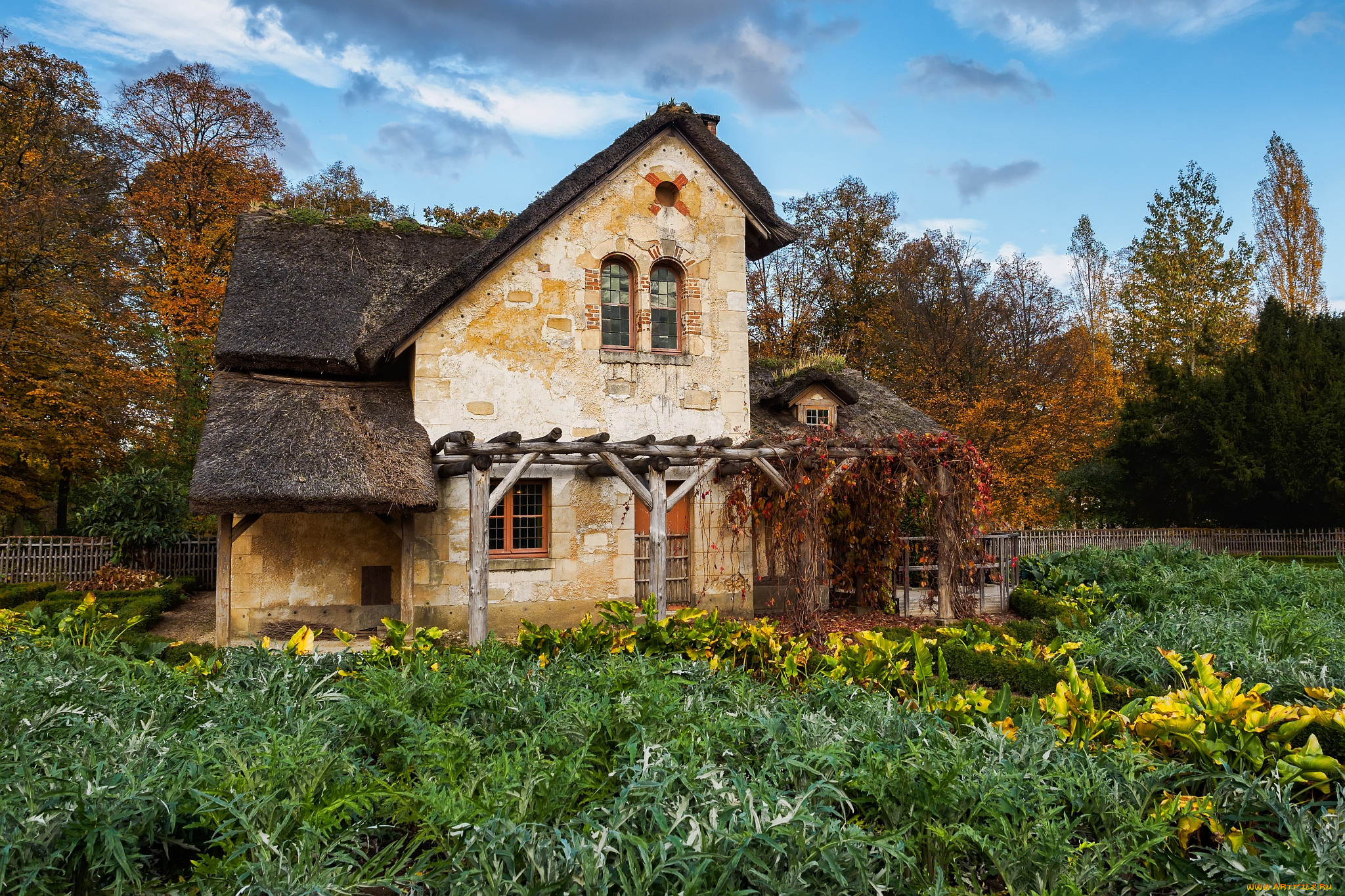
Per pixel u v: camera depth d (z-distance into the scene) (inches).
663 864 122.0
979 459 501.7
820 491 457.1
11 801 136.6
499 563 483.8
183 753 165.9
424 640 286.5
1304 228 1423.5
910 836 151.6
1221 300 1392.7
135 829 143.6
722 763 172.2
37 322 817.5
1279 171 1444.4
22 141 895.7
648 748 157.6
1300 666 272.4
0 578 658.8
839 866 130.8
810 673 274.2
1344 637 336.2
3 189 867.4
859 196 1349.7
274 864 129.0
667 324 534.3
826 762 165.6
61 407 807.1
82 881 137.1
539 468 494.6
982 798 149.5
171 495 724.0
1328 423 925.2
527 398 491.8
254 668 243.3
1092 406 1174.3
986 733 182.2
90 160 922.1
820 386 611.5
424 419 473.1
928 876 145.3
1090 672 245.8
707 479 526.9
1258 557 680.4
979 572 551.2
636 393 514.0
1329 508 953.5
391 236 578.9
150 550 716.0
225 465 402.3
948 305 1264.8
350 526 484.7
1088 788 157.8
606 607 325.1
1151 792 159.9
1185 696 200.8
